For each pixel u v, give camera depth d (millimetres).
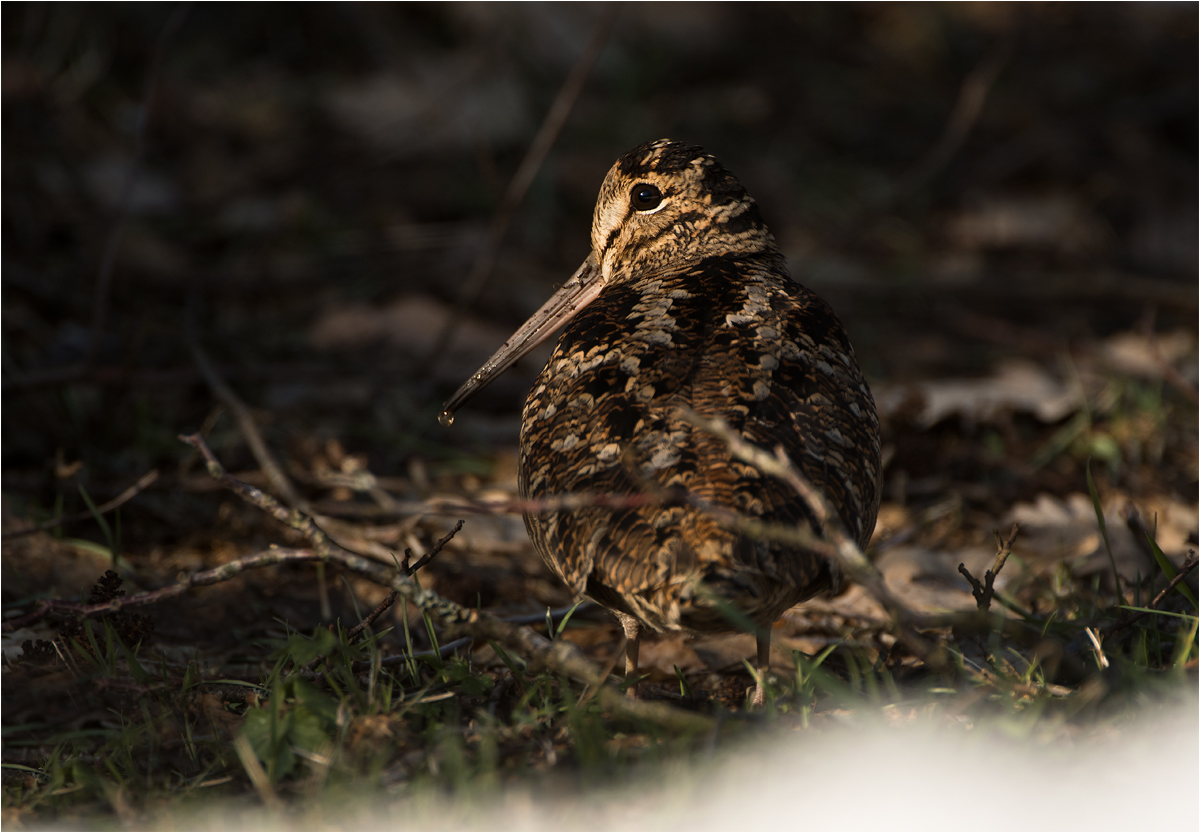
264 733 6156
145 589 8711
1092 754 5867
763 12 23172
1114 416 12016
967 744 5859
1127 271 18172
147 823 5715
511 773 5871
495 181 13453
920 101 21719
